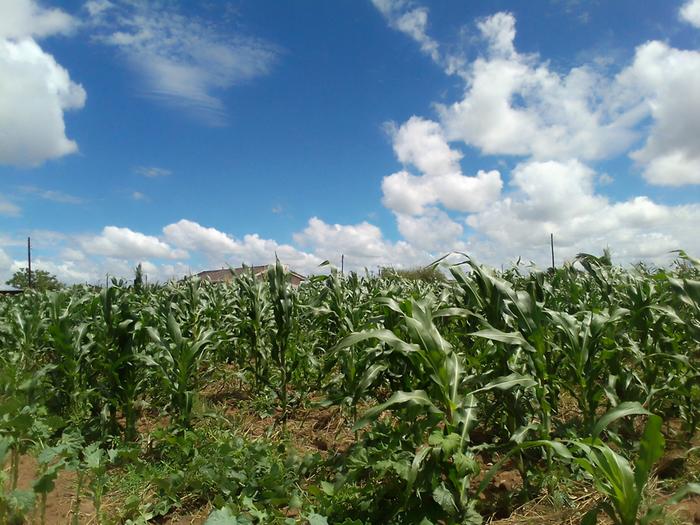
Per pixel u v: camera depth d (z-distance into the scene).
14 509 2.79
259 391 6.13
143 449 4.23
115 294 4.71
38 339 6.34
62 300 4.89
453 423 2.83
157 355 5.04
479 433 4.46
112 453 3.54
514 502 3.22
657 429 2.18
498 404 3.77
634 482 2.26
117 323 4.54
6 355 6.32
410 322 2.93
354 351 4.75
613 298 5.37
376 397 4.62
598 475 2.46
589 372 3.61
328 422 5.09
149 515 3.08
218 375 5.91
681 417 4.11
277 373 6.55
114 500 3.30
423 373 3.27
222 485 3.22
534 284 4.02
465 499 2.81
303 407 5.64
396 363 3.69
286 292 5.23
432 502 2.80
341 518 2.86
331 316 5.99
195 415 4.42
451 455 2.70
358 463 2.96
